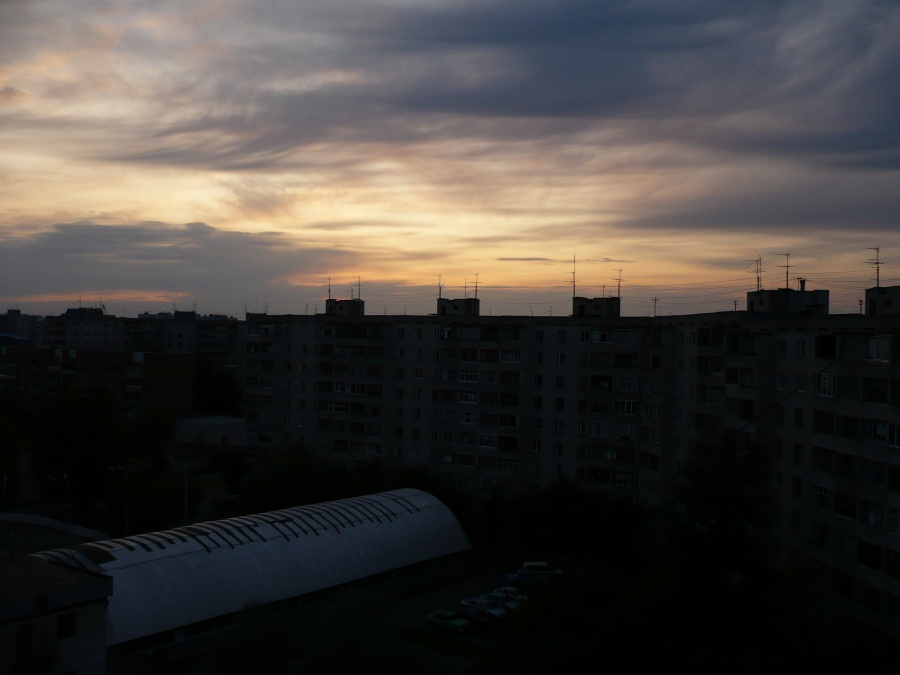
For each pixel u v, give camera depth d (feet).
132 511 265.54
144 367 490.08
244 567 191.62
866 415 164.25
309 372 349.00
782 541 190.90
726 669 119.85
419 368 318.24
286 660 115.44
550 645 122.11
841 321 180.96
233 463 342.85
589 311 300.81
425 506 250.16
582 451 282.15
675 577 146.10
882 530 158.10
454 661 172.45
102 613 129.90
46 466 323.78
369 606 118.11
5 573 134.21
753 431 197.88
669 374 255.70
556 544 256.93
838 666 120.26
